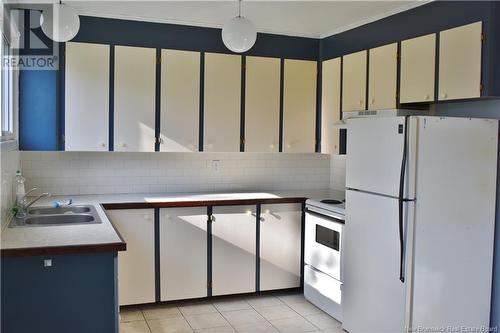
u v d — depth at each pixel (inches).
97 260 101.8
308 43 188.2
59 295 100.0
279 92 184.2
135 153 179.2
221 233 168.9
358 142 137.7
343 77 175.2
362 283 136.7
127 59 164.4
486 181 130.6
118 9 154.2
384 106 154.2
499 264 132.6
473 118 128.1
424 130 121.6
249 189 195.3
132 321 152.5
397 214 123.3
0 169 107.7
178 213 163.3
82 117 160.6
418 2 139.6
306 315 159.8
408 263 121.6
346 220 143.2
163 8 152.6
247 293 178.5
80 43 159.0
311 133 189.8
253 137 181.2
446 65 130.6
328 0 140.6
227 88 176.7
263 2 143.9
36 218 129.1
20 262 97.3
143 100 166.7
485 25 119.6
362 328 137.0
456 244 127.4
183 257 164.7
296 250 178.7
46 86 157.1
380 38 156.4
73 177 172.1
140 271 160.1
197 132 173.6
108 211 155.2
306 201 172.4
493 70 119.7
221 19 165.6
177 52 169.9
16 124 151.5
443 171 124.5
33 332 99.0
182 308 164.6
